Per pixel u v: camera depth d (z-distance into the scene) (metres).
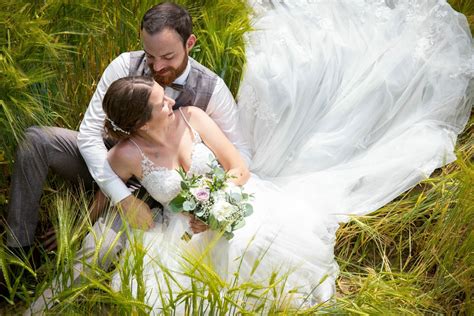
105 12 3.53
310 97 3.38
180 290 2.78
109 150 3.05
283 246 2.91
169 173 2.93
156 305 2.74
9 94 3.04
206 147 3.05
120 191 2.94
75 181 3.16
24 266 2.67
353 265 3.19
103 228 2.91
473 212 3.04
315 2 3.65
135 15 3.56
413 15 3.64
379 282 2.90
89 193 3.23
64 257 2.71
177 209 2.78
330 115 3.43
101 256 2.84
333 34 3.56
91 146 3.00
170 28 2.84
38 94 3.24
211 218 2.71
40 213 3.26
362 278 3.06
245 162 3.28
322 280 2.77
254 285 2.56
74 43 3.50
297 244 2.93
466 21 3.64
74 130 3.44
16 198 2.95
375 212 3.31
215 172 2.83
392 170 3.28
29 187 2.96
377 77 3.43
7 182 3.27
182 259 2.82
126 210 2.94
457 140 3.54
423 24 3.59
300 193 3.24
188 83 3.10
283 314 2.60
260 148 3.39
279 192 3.25
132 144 2.93
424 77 3.45
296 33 3.56
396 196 3.24
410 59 3.48
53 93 3.40
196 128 3.07
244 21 3.54
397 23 3.62
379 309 2.71
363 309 2.71
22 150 2.94
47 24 3.37
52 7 3.35
